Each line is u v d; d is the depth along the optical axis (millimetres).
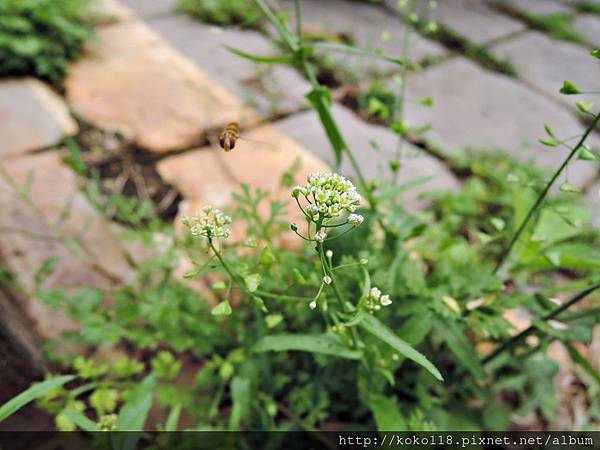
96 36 524
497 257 327
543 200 185
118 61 503
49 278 282
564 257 208
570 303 179
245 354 233
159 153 398
